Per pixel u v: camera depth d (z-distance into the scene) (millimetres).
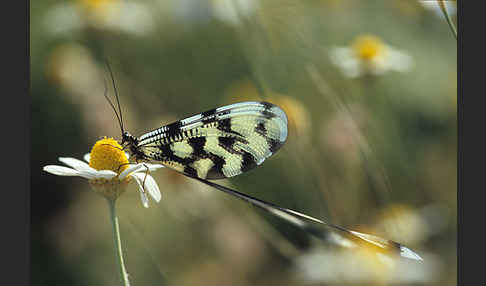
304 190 289
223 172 253
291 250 284
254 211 286
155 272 294
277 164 290
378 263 274
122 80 329
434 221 297
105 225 306
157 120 312
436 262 285
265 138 251
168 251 298
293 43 298
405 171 301
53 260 304
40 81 322
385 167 299
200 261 297
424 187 305
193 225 299
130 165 239
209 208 299
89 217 307
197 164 253
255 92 323
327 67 316
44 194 310
